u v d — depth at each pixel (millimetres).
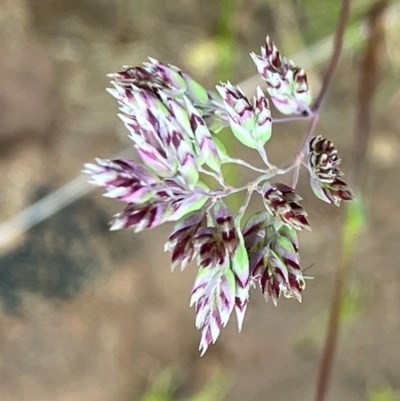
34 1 136
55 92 140
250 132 66
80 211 141
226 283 63
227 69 135
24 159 138
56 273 142
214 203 64
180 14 138
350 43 124
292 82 73
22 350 142
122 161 61
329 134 137
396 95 135
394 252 143
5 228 137
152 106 63
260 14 135
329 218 140
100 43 140
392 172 140
